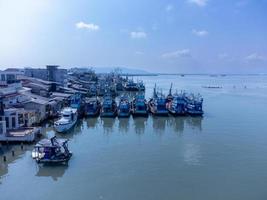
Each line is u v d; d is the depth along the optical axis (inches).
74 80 7431.1
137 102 3858.3
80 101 3978.8
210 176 1771.7
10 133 2386.8
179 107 3855.8
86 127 3196.4
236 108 4603.8
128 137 2723.9
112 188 1596.9
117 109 4065.0
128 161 2023.9
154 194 1529.3
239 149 2340.1
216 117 3801.7
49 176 1748.3
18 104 3051.2
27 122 2751.0
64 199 1470.2
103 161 2016.5
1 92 2920.8
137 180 1705.2
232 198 1488.7
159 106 3878.0
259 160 2070.6
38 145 1959.9
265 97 6382.9
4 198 1476.4
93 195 1514.5
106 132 2947.8
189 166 1939.0
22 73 5708.7
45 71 5797.2
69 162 1990.7
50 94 4343.0
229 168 1907.0
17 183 1653.5
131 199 1475.1
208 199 1477.6
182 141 2581.2
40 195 1509.6
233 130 3038.9
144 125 3316.9
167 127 3208.7
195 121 3535.9
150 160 2050.9
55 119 3314.5
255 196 1512.1
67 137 2699.3
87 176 1755.7
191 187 1614.2
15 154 2113.7
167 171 1845.5
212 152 2251.5
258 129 3088.1
